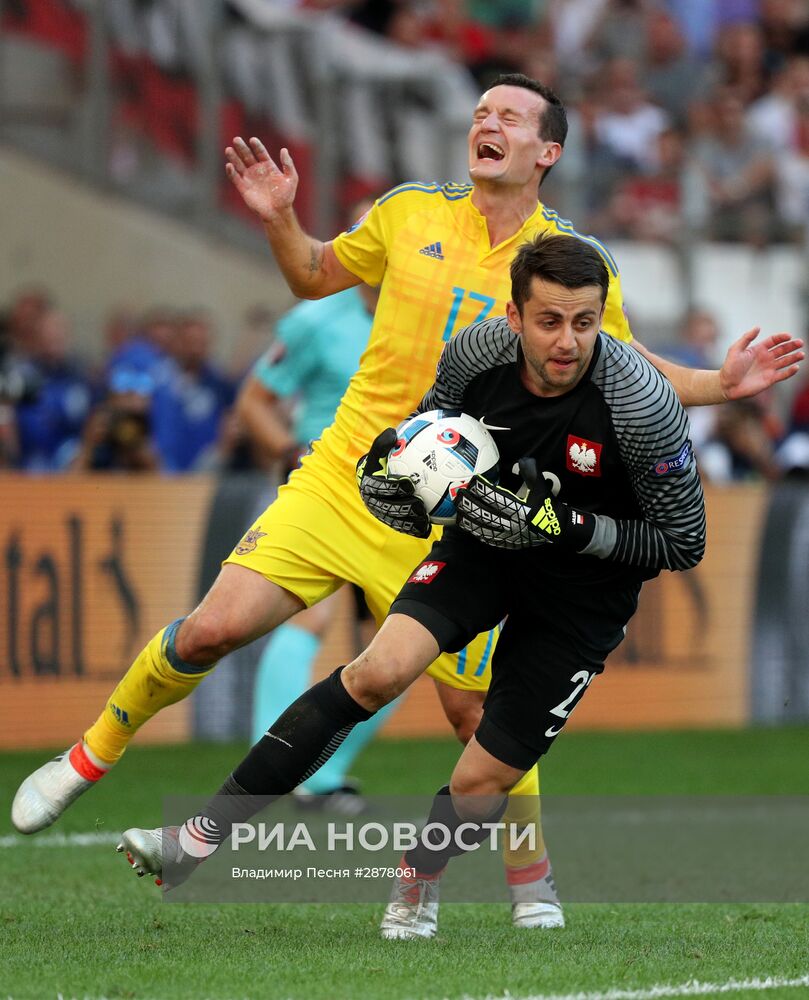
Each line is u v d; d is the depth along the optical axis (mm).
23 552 31078
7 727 30984
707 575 37625
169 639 16047
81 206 48125
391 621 14938
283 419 33500
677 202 53750
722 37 59938
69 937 15406
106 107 49625
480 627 15094
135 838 15000
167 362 41062
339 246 17422
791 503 38594
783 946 15344
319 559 16516
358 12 55188
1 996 12602
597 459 14602
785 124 57906
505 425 14898
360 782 28047
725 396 15898
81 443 37656
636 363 14391
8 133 48500
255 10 50531
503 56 56312
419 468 14883
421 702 35031
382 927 15820
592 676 15258
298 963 14141
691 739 35156
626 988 13180
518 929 16391
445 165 48750
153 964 14008
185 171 50469
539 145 16688
